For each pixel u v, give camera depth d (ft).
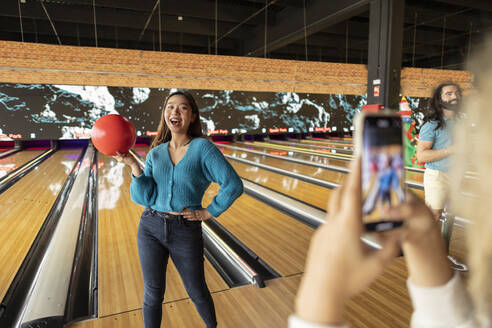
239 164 22.41
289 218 11.61
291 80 28.96
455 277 1.27
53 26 30.58
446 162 6.92
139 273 7.68
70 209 12.19
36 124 24.86
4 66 22.59
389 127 1.20
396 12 21.25
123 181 16.89
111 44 38.73
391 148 1.19
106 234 10.09
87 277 7.76
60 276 7.09
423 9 27.89
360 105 33.55
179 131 4.62
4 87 23.86
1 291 6.77
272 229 10.56
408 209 1.13
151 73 25.40
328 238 1.04
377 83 22.24
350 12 23.49
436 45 41.16
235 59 27.04
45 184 16.38
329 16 24.80
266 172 19.48
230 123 29.84
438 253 1.22
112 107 26.37
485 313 1.08
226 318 5.98
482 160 1.03
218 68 26.73
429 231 1.17
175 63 25.76
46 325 5.49
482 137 1.03
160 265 4.58
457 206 1.14
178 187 4.42
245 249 9.16
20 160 22.66
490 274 1.04
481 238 1.04
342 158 23.47
